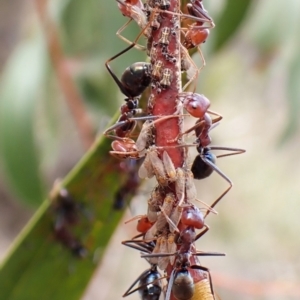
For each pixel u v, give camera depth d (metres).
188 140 0.16
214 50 0.25
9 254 0.19
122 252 0.39
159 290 0.16
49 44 0.27
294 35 0.28
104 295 0.39
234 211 0.48
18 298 0.19
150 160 0.15
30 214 0.41
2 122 0.25
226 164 0.49
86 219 0.19
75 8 0.27
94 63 0.28
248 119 0.43
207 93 0.37
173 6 0.15
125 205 0.19
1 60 0.38
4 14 0.39
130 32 0.23
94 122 0.28
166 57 0.15
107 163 0.18
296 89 0.28
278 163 0.49
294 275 0.41
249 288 0.25
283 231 0.47
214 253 0.16
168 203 0.15
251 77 0.37
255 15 0.29
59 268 0.19
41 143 0.30
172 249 0.15
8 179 0.26
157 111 0.15
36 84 0.26
